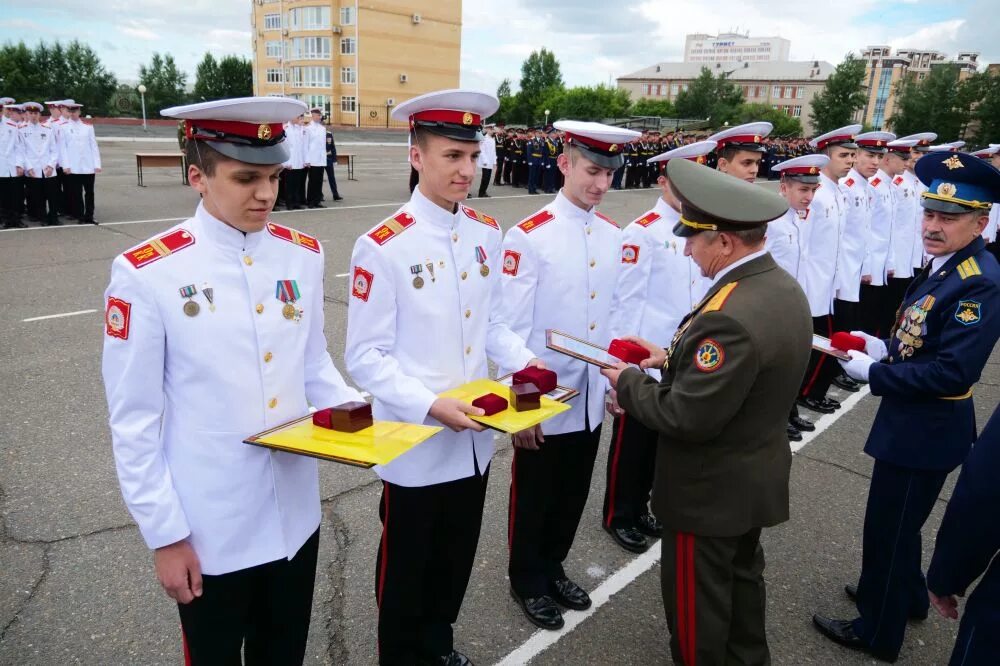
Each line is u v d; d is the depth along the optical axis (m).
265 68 64.62
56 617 2.80
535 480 2.94
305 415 1.96
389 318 2.29
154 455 1.68
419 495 2.36
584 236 3.06
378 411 2.46
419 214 2.37
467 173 2.27
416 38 60.16
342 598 3.02
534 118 75.12
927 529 3.94
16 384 5.00
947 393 2.47
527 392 2.16
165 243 1.71
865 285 6.82
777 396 2.08
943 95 49.81
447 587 2.57
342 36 57.72
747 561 2.33
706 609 2.21
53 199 10.54
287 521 1.92
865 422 5.40
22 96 60.31
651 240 3.57
